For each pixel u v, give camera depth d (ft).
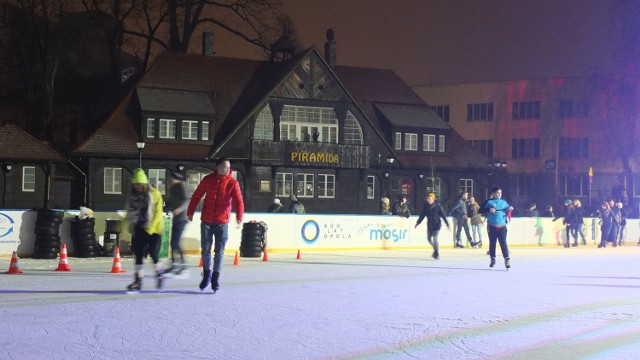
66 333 27.07
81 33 187.42
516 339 27.07
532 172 237.45
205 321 30.25
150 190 39.86
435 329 29.04
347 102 159.94
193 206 39.70
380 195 164.35
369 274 53.42
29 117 180.04
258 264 62.34
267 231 78.43
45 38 175.94
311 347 25.13
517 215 184.96
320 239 82.74
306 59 156.56
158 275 40.81
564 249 98.94
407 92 182.29
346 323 30.25
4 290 40.29
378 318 31.71
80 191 146.82
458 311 34.17
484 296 40.34
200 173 149.38
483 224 99.30
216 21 197.16
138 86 153.38
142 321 29.99
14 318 30.40
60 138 188.14
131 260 64.44
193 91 157.69
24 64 178.40
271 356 23.63
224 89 162.61
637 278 52.54
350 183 160.35
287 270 56.13
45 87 177.06
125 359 22.86
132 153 143.64
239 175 151.74
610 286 46.70
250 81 166.81
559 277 53.01
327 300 37.58
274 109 153.58
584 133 229.25
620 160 223.30
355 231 85.51
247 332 27.84
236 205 39.73
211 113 151.94
